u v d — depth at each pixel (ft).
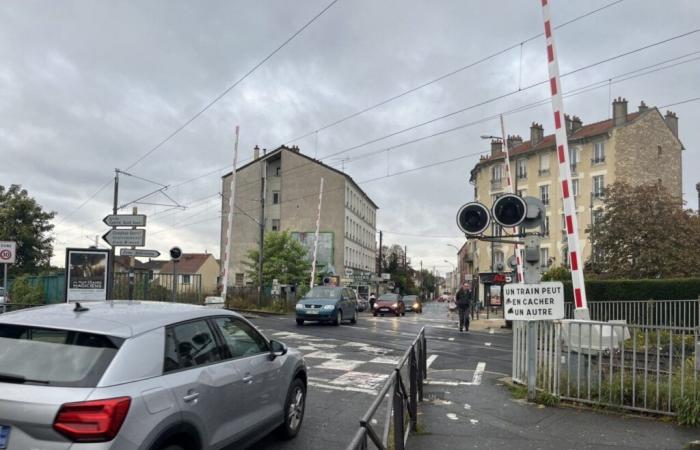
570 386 25.49
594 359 25.02
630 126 154.20
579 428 21.86
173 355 14.51
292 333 60.44
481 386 30.66
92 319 14.07
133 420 12.10
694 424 21.91
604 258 100.22
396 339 56.90
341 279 187.93
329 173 192.65
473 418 23.47
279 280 153.79
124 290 82.38
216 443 15.25
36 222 130.11
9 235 124.47
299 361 21.62
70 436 11.39
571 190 32.81
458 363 40.98
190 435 14.10
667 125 163.02
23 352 12.94
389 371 36.22
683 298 76.13
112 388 12.20
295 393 21.30
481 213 26.94
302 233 191.83
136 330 13.87
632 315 60.03
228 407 15.96
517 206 26.17
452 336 63.67
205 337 16.29
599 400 24.40
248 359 17.80
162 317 15.12
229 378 16.15
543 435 21.03
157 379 13.46
